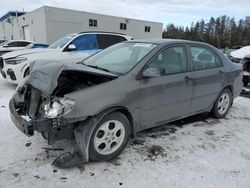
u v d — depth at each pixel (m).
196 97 4.00
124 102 2.98
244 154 3.34
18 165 2.87
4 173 2.71
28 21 28.47
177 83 3.58
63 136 2.77
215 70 4.29
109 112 2.89
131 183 2.62
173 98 3.59
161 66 3.46
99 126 2.85
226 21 53.12
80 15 26.30
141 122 3.30
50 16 24.12
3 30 43.41
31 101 3.09
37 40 26.44
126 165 2.95
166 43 3.63
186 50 3.86
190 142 3.63
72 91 2.77
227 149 3.46
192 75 3.84
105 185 2.58
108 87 2.89
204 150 3.40
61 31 25.17
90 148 2.84
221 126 4.33
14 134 3.66
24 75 6.44
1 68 7.10
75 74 2.89
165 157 3.17
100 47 7.78
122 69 3.28
